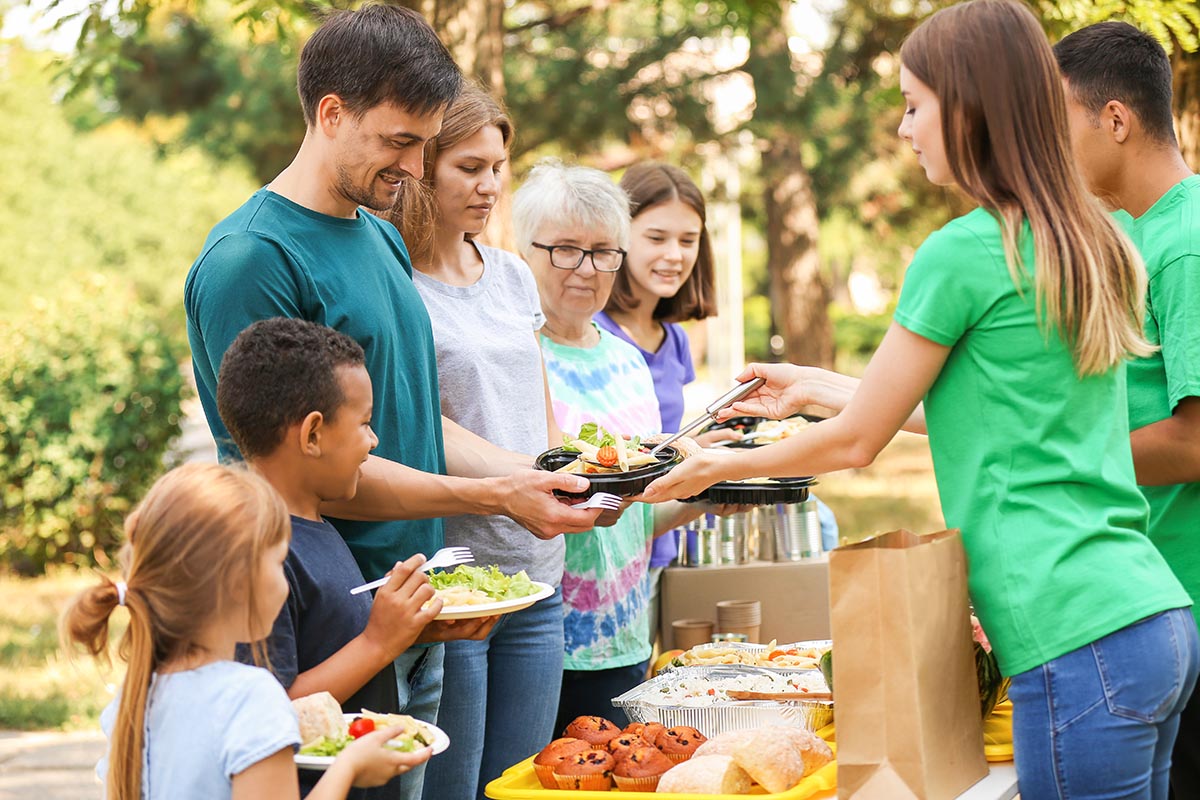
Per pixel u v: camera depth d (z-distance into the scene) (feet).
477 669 9.25
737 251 62.23
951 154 7.06
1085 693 6.70
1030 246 6.83
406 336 8.47
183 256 60.54
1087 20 13.89
